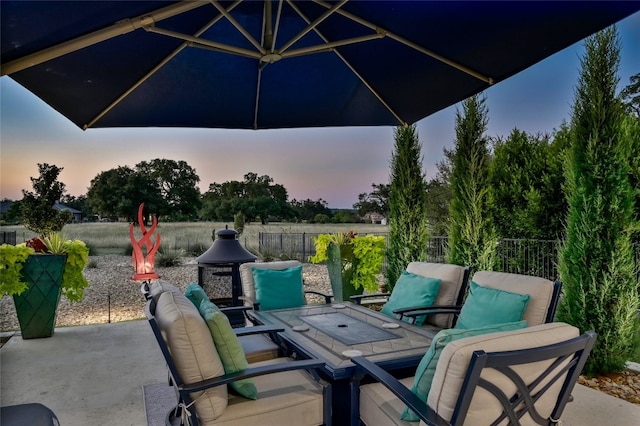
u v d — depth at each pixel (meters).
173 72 2.74
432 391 1.47
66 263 4.65
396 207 5.92
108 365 3.69
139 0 1.71
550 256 6.10
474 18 2.02
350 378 2.07
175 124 3.29
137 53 2.41
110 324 5.11
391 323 2.99
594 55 3.48
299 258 9.41
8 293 4.23
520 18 1.94
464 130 4.95
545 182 7.03
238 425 1.87
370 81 2.97
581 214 3.55
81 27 1.78
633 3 1.71
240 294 4.56
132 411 2.80
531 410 1.54
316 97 3.17
